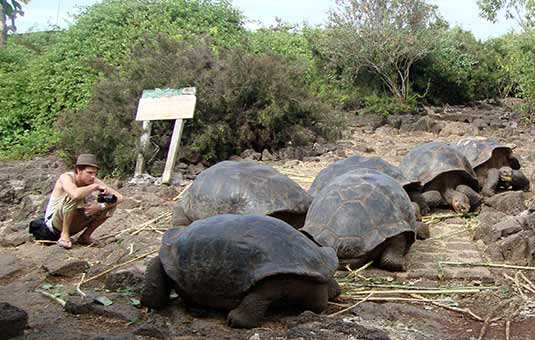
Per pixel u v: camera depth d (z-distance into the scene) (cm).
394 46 1706
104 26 1619
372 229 542
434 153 769
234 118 1148
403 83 1738
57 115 1323
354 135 1447
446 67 1906
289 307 451
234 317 418
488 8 1680
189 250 432
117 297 483
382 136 1450
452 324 452
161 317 439
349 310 464
